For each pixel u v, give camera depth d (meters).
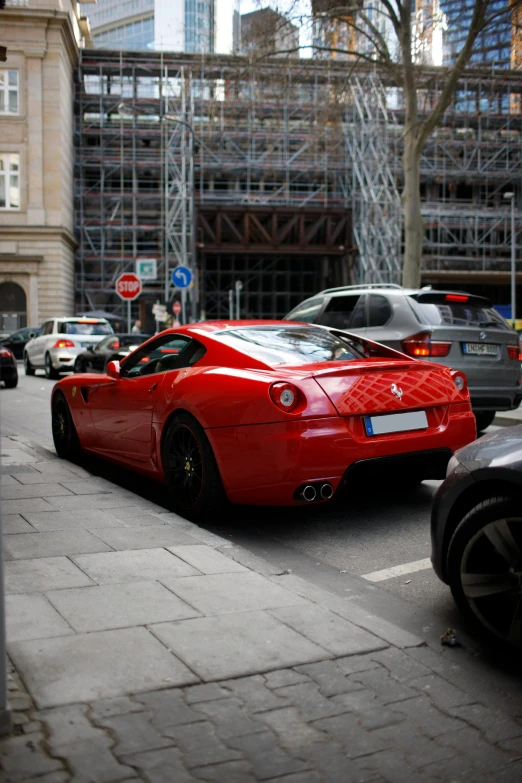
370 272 43.44
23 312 42.41
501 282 51.28
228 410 4.94
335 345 5.86
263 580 3.87
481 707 2.74
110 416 6.48
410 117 20.83
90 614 3.32
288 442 4.68
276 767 2.30
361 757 2.38
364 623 3.40
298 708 2.64
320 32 20.52
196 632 3.18
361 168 44.16
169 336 6.16
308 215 45.09
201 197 44.56
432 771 2.34
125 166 46.41
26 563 4.00
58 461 7.35
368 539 5.01
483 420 10.45
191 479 5.30
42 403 14.18
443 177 48.12
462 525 3.28
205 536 4.70
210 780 2.22
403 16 20.00
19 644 2.99
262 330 5.95
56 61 41.97
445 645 3.29
